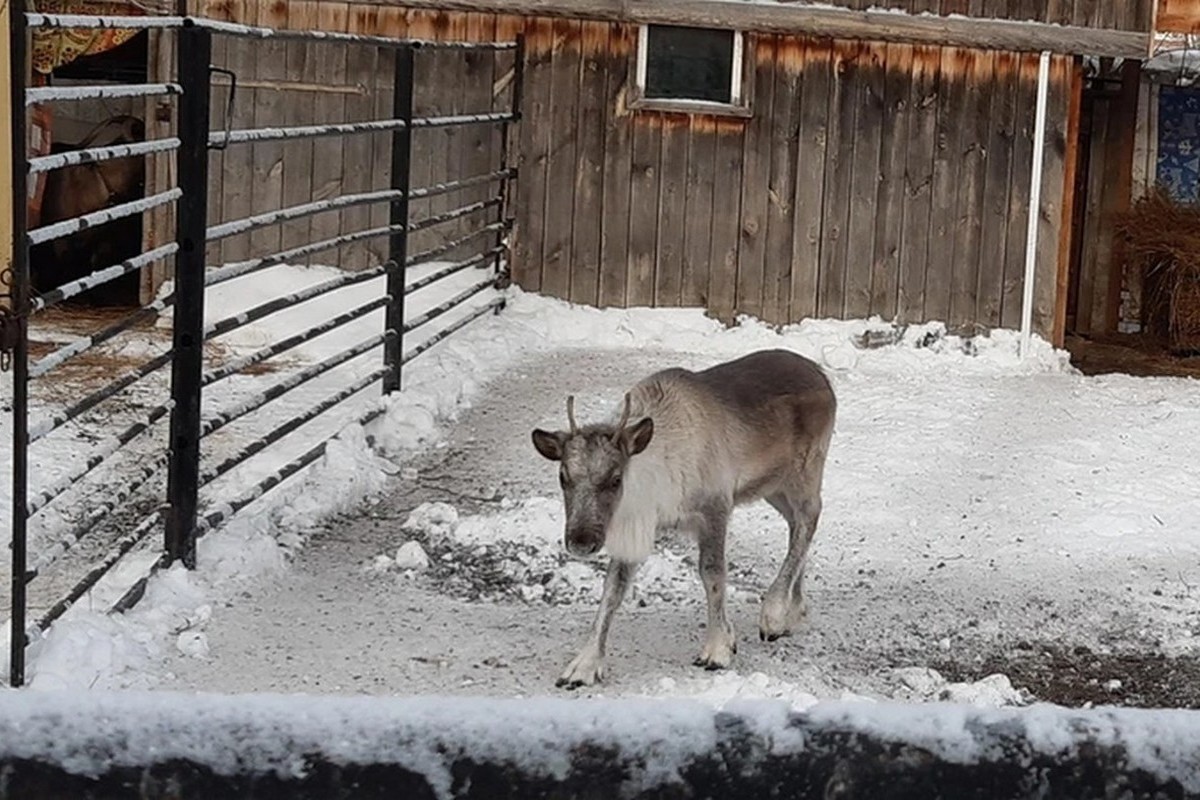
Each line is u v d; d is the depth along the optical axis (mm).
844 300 12531
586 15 12062
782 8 12086
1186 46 12844
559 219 12383
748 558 7711
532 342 11703
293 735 2039
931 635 6789
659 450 5801
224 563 6949
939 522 8367
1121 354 14047
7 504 7516
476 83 12242
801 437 6598
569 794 2070
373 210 12281
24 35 5133
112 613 6238
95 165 12422
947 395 10953
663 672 6148
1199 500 8836
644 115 12312
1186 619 7133
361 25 12086
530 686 5977
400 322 9742
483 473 8914
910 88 12414
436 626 6621
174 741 2029
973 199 12516
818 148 12414
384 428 9320
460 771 2055
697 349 12070
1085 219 15375
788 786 2092
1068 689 6289
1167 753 2076
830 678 6195
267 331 11305
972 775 2088
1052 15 12336
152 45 11898
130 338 10992
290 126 12164
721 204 12414
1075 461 9461
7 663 5590
